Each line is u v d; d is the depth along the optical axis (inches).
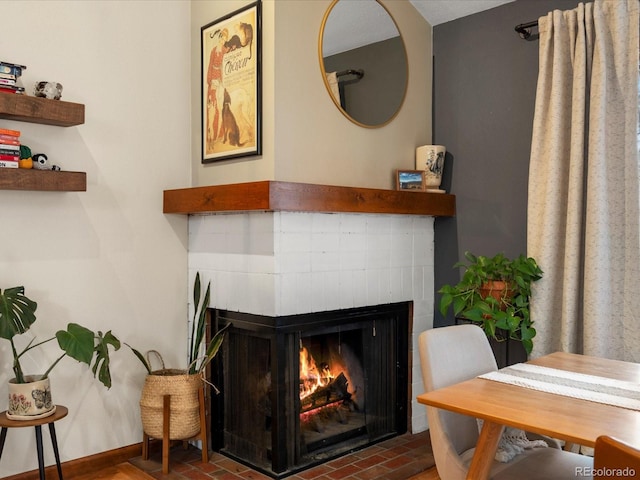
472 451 79.7
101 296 117.1
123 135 119.9
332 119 118.7
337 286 118.9
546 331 117.9
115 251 119.1
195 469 116.1
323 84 117.0
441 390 69.4
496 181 132.0
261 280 111.3
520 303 117.7
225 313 122.3
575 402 64.5
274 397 110.7
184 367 130.6
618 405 63.2
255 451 118.2
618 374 77.0
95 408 116.8
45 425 110.1
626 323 109.4
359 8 125.0
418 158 136.9
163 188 126.3
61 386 111.9
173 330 128.6
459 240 138.8
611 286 111.3
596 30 111.8
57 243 111.0
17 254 106.0
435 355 80.5
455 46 139.3
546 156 119.2
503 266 118.7
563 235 119.3
